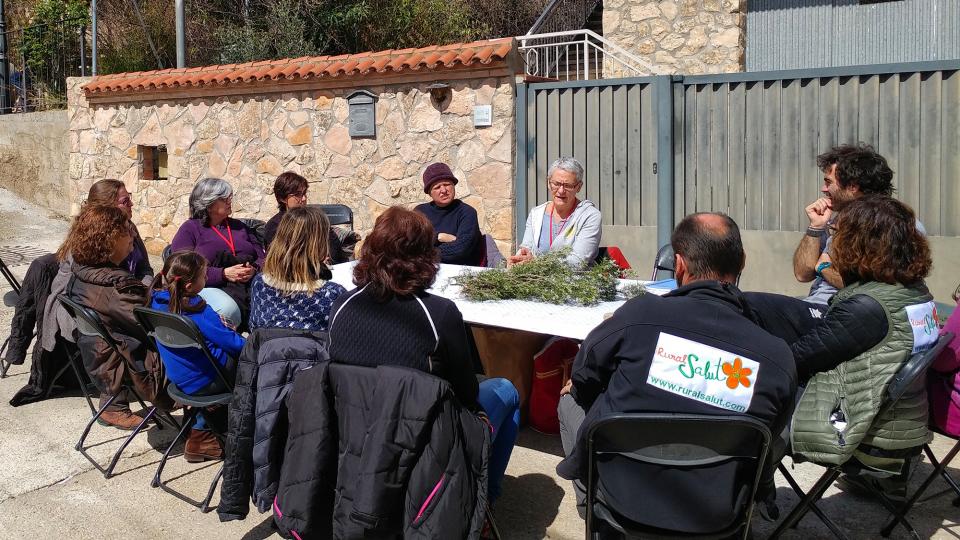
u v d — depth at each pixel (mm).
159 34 13797
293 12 13906
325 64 8102
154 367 3979
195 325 3416
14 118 11766
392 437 2496
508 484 3770
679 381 2326
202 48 14062
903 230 2766
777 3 9234
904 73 5785
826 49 9031
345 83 8016
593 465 2467
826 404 2770
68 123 11219
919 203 5840
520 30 17641
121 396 4562
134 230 5016
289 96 8422
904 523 3111
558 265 4023
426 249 2730
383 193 7977
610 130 6906
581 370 2525
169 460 4168
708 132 6590
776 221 6391
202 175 9172
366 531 2492
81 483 3883
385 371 2547
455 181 5434
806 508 2953
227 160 8969
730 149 6516
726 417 2246
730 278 2514
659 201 6750
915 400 2801
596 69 9672
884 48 8734
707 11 9219
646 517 2369
